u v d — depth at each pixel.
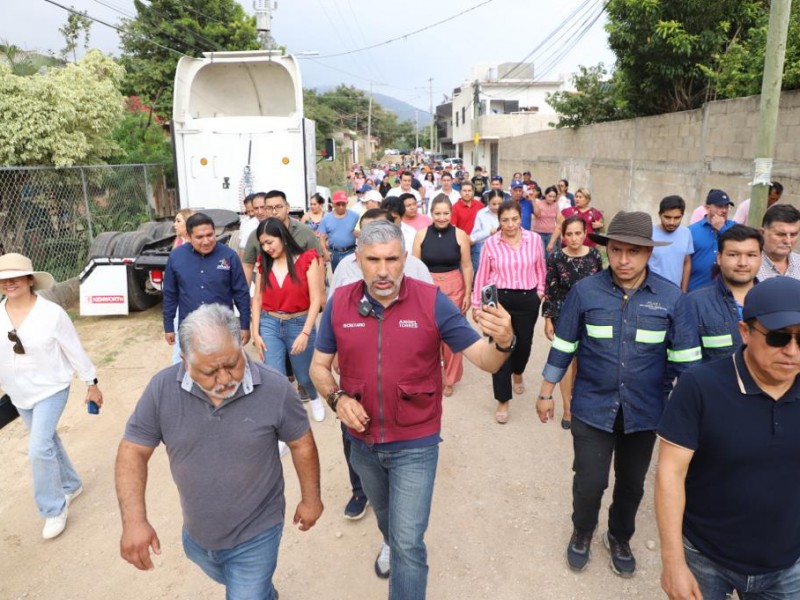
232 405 2.39
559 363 3.35
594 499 3.34
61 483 4.05
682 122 11.43
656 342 3.09
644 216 3.03
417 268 3.68
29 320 3.71
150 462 4.86
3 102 9.38
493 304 2.34
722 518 2.18
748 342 2.00
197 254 4.87
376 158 84.38
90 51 12.83
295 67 10.64
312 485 2.68
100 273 8.52
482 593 3.34
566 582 3.41
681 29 12.33
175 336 5.00
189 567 3.62
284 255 4.96
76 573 3.58
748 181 9.05
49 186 9.95
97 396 4.04
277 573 3.55
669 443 2.17
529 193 11.04
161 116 22.44
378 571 3.51
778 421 2.03
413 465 2.73
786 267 4.09
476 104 42.91
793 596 2.22
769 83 6.27
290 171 10.86
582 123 19.25
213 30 23.92
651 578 3.42
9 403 3.82
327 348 2.91
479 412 5.69
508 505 4.16
